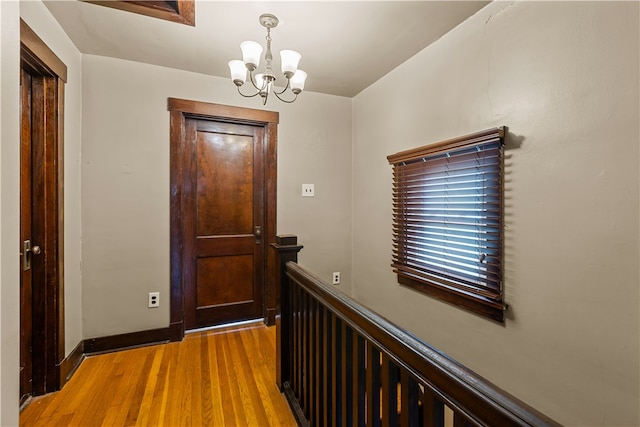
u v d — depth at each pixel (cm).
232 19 194
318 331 151
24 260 184
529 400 161
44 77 190
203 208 287
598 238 134
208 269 290
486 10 183
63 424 165
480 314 188
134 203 253
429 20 196
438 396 75
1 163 74
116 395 189
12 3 79
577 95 140
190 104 269
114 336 246
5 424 75
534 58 157
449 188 212
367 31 208
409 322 251
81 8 183
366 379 112
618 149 127
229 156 295
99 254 242
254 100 293
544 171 154
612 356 130
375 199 297
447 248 214
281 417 173
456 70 204
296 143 312
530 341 161
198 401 185
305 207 317
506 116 172
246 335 276
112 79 245
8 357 76
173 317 264
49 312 192
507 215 172
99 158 242
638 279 122
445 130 214
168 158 263
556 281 149
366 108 309
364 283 316
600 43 132
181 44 225
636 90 122
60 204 199
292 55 184
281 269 195
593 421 136
